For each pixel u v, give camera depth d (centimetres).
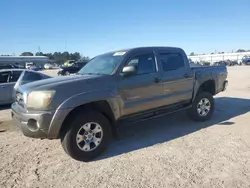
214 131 544
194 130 556
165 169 368
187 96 577
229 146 451
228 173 350
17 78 960
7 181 350
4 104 933
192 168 368
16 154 449
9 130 610
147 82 489
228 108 789
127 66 452
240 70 3053
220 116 680
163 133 544
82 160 408
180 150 440
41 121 374
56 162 411
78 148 401
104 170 375
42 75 971
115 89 441
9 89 928
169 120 652
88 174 364
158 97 513
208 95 624
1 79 931
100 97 419
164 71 525
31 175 366
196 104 605
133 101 471
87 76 446
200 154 418
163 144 474
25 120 387
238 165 373
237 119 643
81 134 407
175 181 333
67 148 396
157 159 405
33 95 382
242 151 426
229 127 571
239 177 338
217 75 654
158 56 526
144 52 505
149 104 498
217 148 443
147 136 528
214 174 348
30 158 430
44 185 337
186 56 589
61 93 387
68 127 395
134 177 348
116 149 459
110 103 434
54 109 378
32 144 502
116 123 454
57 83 402
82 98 399
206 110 628
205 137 505
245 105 835
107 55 529
